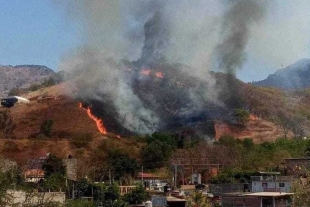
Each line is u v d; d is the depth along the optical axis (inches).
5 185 2273.6
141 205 4217.5
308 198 2613.2
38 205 2271.2
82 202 3791.8
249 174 5324.8
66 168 6407.5
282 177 4047.7
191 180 6633.9
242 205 3690.9
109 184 5359.3
